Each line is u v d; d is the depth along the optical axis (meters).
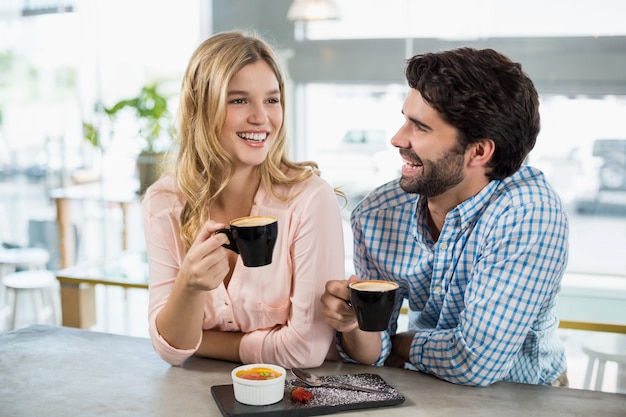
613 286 2.92
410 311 1.91
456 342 1.45
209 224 1.41
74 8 4.53
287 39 4.07
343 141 4.07
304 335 1.54
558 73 3.60
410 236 1.67
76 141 4.65
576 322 2.28
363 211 1.72
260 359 1.55
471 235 1.55
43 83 4.66
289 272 1.60
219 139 1.57
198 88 1.56
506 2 3.65
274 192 1.63
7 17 4.68
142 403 1.32
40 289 3.99
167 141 4.25
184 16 4.30
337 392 1.34
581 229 3.63
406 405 1.32
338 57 3.99
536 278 1.45
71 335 1.74
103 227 4.62
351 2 3.92
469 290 1.49
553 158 3.67
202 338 1.60
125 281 2.69
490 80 1.41
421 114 1.45
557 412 1.29
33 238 4.89
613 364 2.60
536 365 1.66
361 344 1.53
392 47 3.89
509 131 1.44
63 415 1.27
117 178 4.55
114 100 4.53
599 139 3.59
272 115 1.57
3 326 4.22
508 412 1.29
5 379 1.44
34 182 4.79
